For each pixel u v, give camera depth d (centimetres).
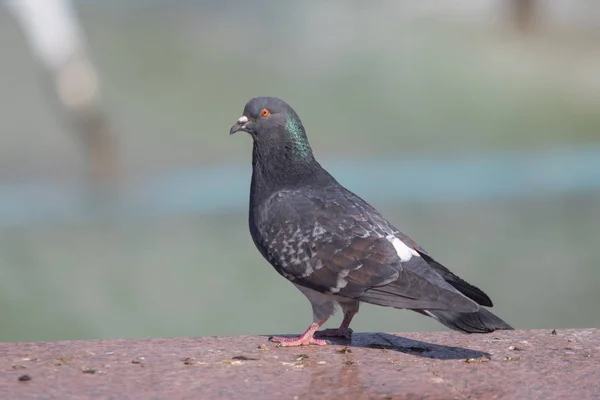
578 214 1856
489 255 1578
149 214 1933
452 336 574
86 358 511
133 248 1631
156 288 1377
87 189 2275
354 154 2770
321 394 446
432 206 1969
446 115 3269
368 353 533
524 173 2370
